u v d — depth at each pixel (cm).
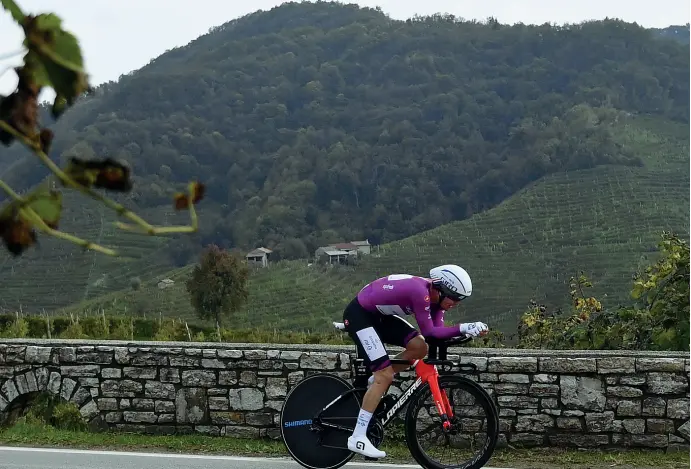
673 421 670
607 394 676
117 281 5853
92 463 660
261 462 662
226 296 4159
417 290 583
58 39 61
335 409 627
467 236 7462
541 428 681
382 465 652
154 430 745
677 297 865
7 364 762
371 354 593
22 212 64
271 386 729
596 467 639
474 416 631
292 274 6556
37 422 773
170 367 744
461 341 606
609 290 6084
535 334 1259
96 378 754
